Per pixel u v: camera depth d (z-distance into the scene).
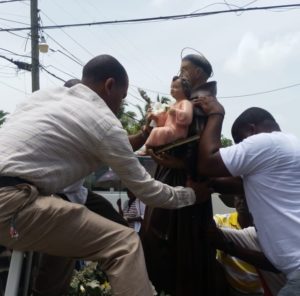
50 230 2.04
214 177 2.53
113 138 2.16
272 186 2.27
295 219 2.21
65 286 2.87
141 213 5.70
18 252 2.14
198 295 2.56
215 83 2.62
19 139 2.09
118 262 2.04
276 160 2.28
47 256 2.77
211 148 2.34
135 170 2.21
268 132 2.55
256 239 2.89
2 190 2.03
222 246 2.76
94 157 2.23
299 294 2.11
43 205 2.03
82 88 2.29
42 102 2.25
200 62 2.61
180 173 2.63
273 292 2.84
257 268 2.88
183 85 2.54
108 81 2.41
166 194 2.29
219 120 2.44
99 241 2.07
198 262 2.56
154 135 2.43
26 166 2.06
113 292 2.02
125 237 2.10
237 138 2.65
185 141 2.43
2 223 2.03
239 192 2.72
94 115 2.16
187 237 2.56
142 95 2.70
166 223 2.61
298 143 2.37
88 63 2.46
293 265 2.19
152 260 2.66
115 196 9.30
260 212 2.31
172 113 2.42
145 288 2.03
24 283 2.48
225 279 3.08
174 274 2.62
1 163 2.04
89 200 2.79
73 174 2.20
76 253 2.09
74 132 2.13
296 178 2.27
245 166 2.29
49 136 2.11
